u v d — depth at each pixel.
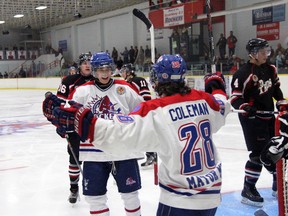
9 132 8.39
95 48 24.69
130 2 20.59
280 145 1.83
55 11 22.70
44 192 4.23
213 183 1.77
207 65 13.36
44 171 5.13
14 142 7.25
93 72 2.86
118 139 1.61
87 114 1.56
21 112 12.02
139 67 16.08
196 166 1.75
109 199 3.88
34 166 5.41
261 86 3.34
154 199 3.81
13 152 6.38
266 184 4.14
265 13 14.71
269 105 3.39
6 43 28.94
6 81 22.95
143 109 1.70
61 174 4.96
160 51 19.72
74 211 3.63
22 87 22.56
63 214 3.56
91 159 2.71
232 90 3.39
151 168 4.96
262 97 3.37
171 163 1.72
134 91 2.94
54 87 20.75
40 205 3.83
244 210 3.40
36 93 19.48
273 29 14.53
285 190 2.04
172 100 1.76
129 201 2.78
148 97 4.14
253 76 3.31
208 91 2.11
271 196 3.74
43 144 7.01
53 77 20.78
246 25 15.55
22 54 27.12
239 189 4.01
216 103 1.89
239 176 4.50
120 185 2.76
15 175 4.97
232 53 15.28
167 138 1.70
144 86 4.16
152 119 1.70
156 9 16.97
